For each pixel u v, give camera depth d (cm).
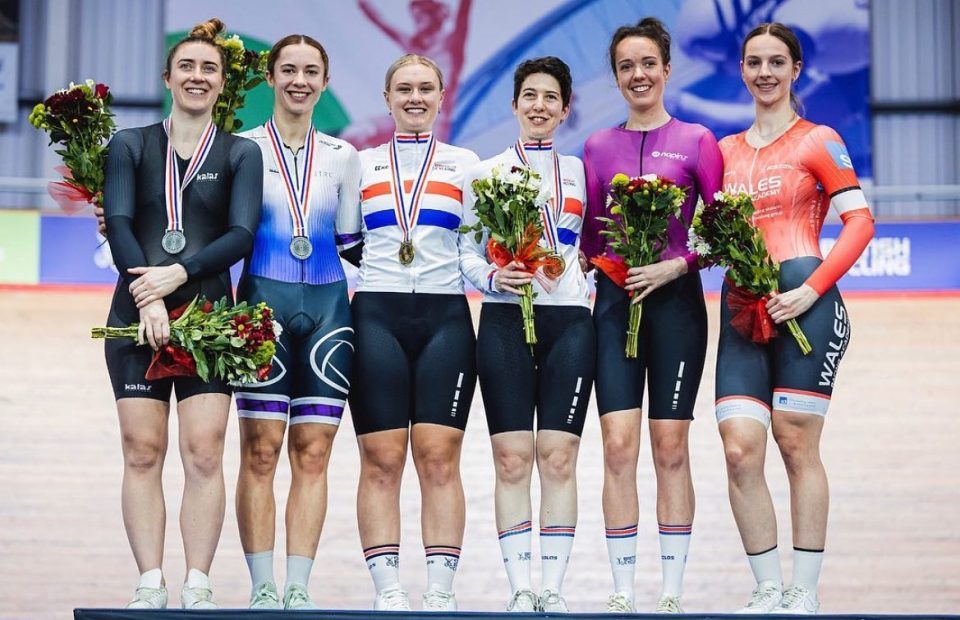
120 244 478
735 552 701
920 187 1207
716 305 1107
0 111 1223
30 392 912
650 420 520
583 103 1207
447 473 511
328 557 692
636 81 536
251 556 497
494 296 521
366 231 529
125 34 1230
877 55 1220
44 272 1150
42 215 1154
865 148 1220
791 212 518
